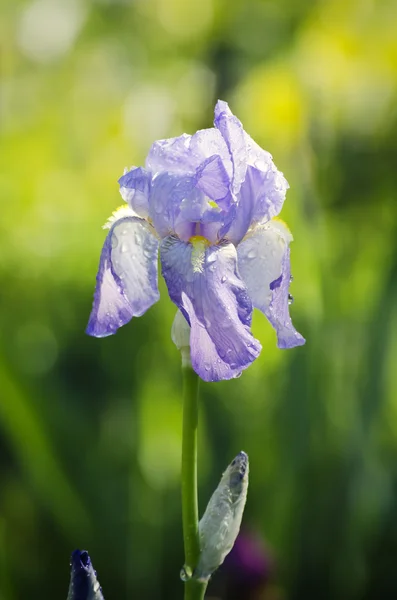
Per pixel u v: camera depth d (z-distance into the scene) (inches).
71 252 67.9
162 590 52.9
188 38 109.2
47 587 53.3
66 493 52.7
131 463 53.8
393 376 58.1
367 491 53.2
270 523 51.3
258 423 54.1
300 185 61.7
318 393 53.3
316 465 52.5
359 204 73.9
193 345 31.0
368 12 87.7
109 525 52.9
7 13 113.5
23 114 106.0
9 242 68.9
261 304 32.1
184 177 31.7
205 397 54.7
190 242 31.6
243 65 98.7
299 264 56.6
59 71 113.1
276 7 98.7
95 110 107.9
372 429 53.6
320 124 72.8
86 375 60.3
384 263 59.2
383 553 52.7
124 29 118.0
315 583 51.6
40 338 62.9
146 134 102.5
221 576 43.4
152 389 56.7
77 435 56.1
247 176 31.9
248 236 32.2
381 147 74.4
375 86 77.9
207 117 99.3
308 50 87.7
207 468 53.5
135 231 31.9
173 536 53.4
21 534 54.9
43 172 90.1
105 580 52.3
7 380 51.5
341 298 58.3
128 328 59.9
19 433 51.9
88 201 84.4
